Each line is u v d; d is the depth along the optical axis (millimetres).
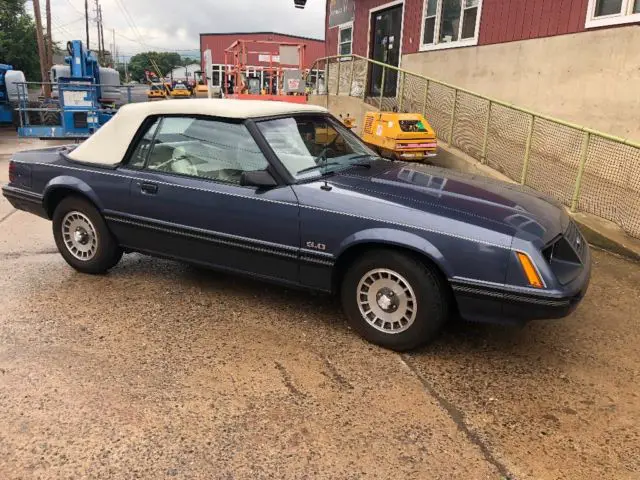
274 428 2799
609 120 7391
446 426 2854
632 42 7004
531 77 8648
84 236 4770
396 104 10852
